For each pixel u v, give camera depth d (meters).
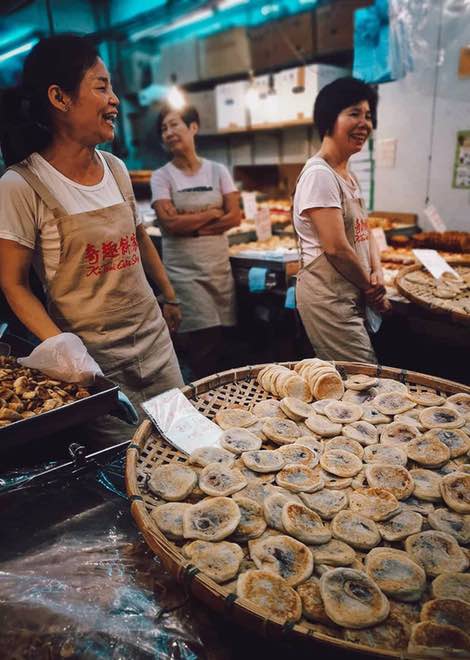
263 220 4.57
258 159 6.88
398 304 2.83
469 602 0.98
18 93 1.80
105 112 1.78
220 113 6.59
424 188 4.31
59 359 1.68
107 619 1.00
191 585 0.97
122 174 2.12
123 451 1.51
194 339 4.19
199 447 1.47
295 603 0.97
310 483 1.31
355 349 2.62
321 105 2.45
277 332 3.94
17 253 1.77
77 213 1.85
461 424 1.53
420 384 1.79
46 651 0.95
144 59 7.88
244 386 1.85
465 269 3.17
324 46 5.47
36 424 1.37
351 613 0.95
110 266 1.97
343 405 1.66
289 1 5.97
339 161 2.54
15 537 1.19
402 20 3.89
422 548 1.12
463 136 3.93
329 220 2.38
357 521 1.19
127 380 2.15
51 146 1.86
